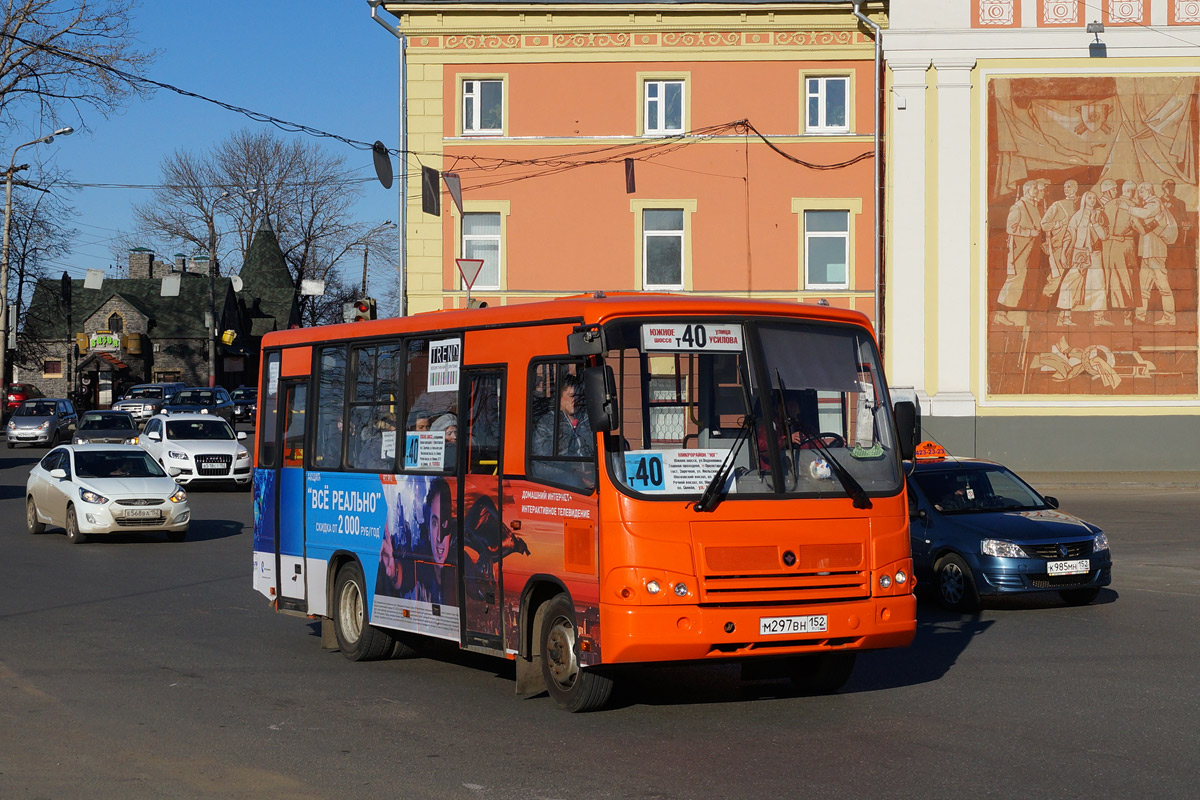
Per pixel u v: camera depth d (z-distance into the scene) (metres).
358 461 11.19
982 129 31.92
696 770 7.22
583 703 8.69
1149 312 31.77
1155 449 31.78
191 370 87.81
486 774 7.18
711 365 8.54
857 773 7.10
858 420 8.87
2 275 51.09
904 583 8.75
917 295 32.09
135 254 94.69
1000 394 31.95
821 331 8.92
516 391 9.20
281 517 12.40
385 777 7.14
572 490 8.52
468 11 33.12
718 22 32.75
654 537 8.12
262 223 75.06
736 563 8.25
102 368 80.88
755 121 32.88
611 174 33.16
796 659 9.59
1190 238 31.70
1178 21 31.45
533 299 33.38
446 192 33.47
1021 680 9.85
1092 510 24.31
